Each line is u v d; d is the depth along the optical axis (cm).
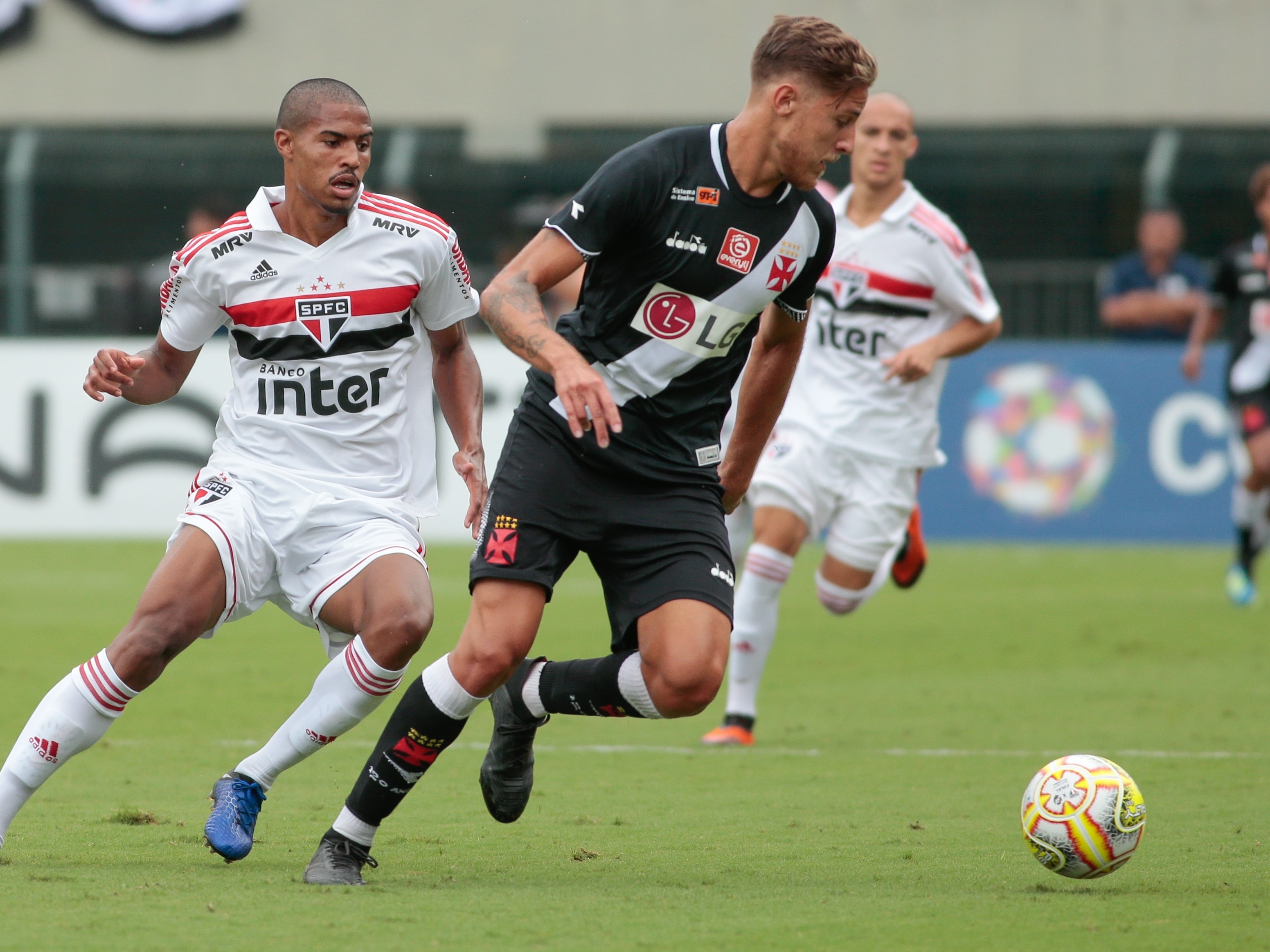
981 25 7575
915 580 3092
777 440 2722
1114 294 5800
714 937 1331
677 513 1633
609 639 3681
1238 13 7506
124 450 5531
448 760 2370
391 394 1678
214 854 1664
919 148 7462
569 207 1552
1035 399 5678
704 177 1567
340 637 1661
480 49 7656
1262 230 6875
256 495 1644
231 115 7631
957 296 2728
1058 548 5684
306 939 1297
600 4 7638
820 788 2158
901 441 2775
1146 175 6888
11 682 3003
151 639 1570
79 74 7625
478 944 1291
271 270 1630
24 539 5638
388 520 1661
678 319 1595
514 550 1585
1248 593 4359
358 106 1599
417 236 1650
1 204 7350
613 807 2011
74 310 6122
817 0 7625
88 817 1881
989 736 2598
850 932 1353
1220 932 1359
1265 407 4275
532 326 1491
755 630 2562
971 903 1471
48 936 1296
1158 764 2336
